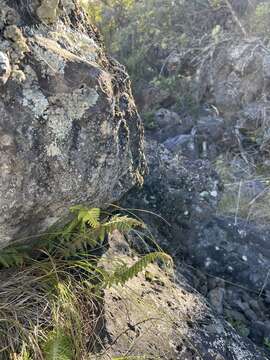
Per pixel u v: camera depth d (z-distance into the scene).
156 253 2.36
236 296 3.31
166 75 5.51
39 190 2.17
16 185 2.09
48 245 2.53
